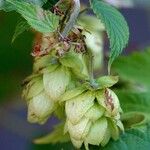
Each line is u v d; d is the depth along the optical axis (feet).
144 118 1.10
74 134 0.97
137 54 1.45
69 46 0.95
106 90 0.98
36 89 1.01
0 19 1.46
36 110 1.00
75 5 0.94
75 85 1.00
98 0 0.99
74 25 0.96
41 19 0.91
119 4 1.43
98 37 1.25
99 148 1.05
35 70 1.01
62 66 1.00
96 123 0.99
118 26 0.98
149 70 1.44
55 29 0.92
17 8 0.91
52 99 0.99
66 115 0.98
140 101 1.26
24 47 1.56
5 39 1.52
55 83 0.99
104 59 1.37
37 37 0.97
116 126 1.02
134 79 1.43
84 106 0.97
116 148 1.05
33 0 0.95
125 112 1.15
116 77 0.99
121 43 0.97
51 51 0.96
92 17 1.24
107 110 0.97
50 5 0.97
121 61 1.44
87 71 1.01
